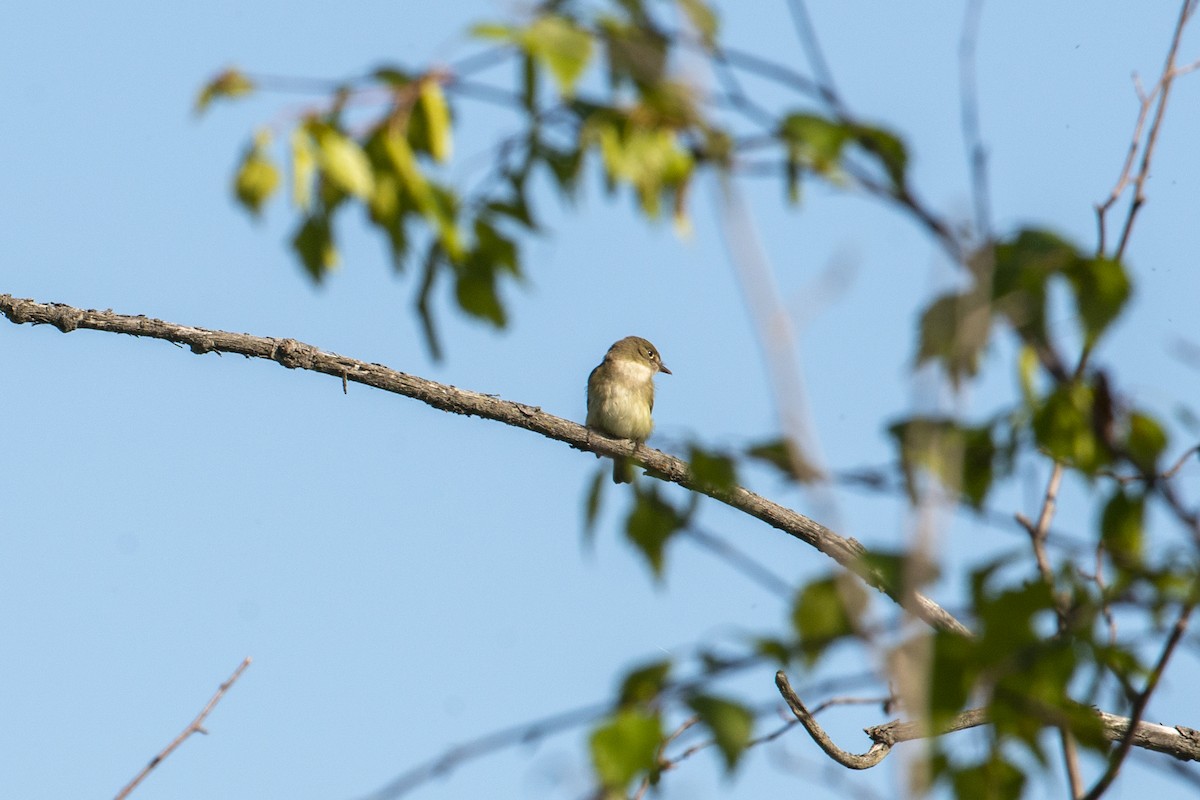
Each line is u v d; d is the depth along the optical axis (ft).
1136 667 18.69
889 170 16.40
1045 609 16.99
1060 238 16.79
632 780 14.52
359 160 16.71
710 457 17.13
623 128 17.04
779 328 15.85
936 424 16.21
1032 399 18.61
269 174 16.60
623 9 16.72
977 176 16.57
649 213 17.02
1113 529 18.56
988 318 15.98
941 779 18.43
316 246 17.87
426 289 18.44
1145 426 18.30
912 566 15.71
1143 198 19.94
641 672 15.26
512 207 18.17
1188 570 17.42
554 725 15.46
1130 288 16.43
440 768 15.84
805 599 15.55
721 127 16.66
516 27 15.53
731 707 14.83
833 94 16.74
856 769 36.63
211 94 16.57
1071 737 18.35
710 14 16.43
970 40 16.85
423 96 17.01
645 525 19.15
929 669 15.49
